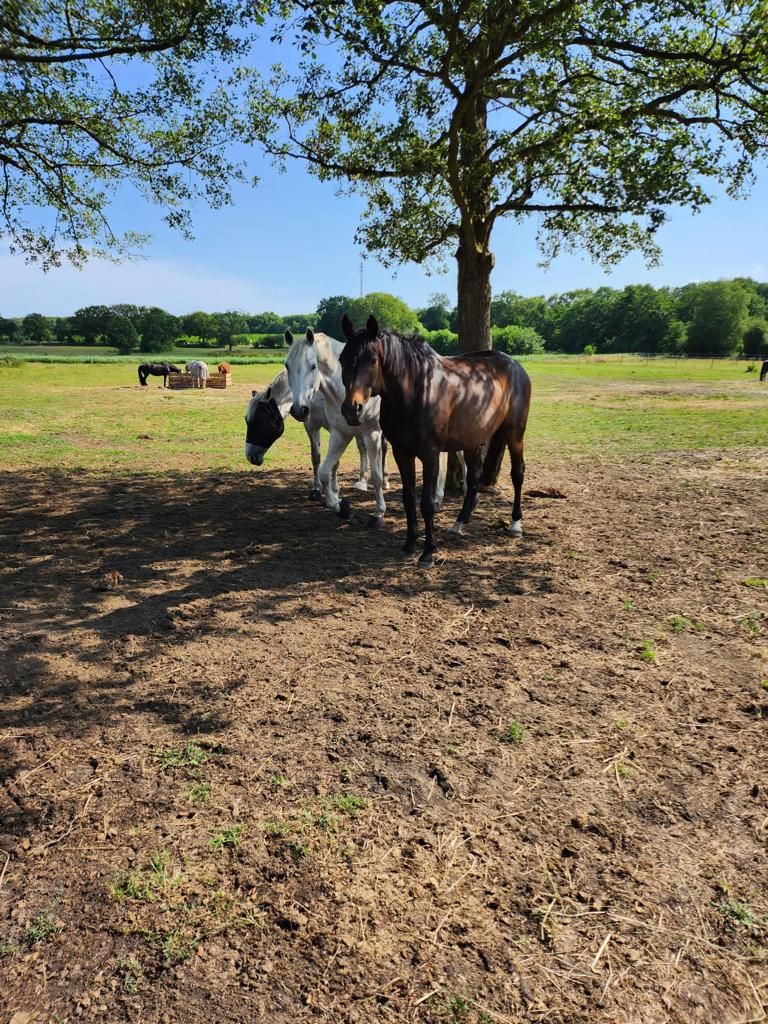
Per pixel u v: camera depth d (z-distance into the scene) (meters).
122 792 2.43
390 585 4.77
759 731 2.82
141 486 8.70
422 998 1.59
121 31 6.73
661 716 2.95
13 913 1.87
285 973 1.67
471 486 5.99
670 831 2.21
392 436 4.94
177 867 2.05
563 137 5.96
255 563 5.29
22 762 2.61
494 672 3.40
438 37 6.65
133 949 1.75
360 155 7.43
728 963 1.70
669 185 5.92
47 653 3.62
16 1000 1.59
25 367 48.75
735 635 3.84
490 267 7.62
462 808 2.33
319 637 3.86
